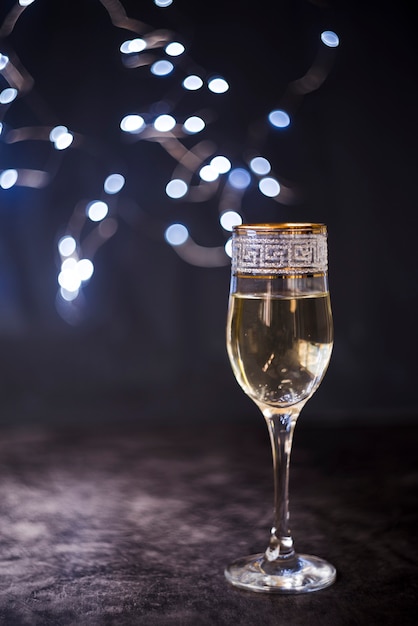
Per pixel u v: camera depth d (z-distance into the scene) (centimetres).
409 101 167
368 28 164
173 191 164
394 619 64
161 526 82
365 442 108
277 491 72
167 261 173
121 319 175
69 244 165
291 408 70
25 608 66
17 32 160
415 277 173
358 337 175
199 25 161
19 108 163
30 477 97
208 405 178
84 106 164
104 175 167
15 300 173
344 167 168
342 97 166
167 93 163
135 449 108
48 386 177
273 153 166
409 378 176
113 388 178
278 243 66
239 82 163
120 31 161
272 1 162
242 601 67
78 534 80
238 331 67
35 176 166
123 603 67
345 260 172
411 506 86
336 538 78
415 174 169
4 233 170
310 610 65
